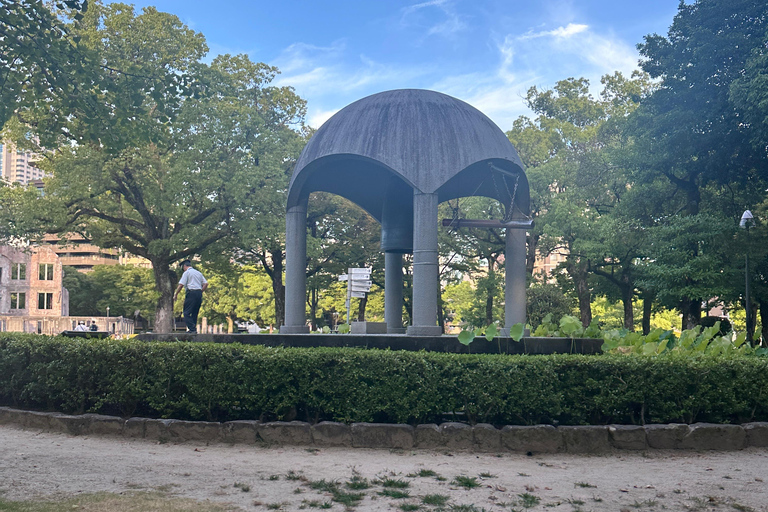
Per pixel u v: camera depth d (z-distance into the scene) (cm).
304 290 1093
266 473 598
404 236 1188
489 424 748
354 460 667
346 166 1211
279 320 3459
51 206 2619
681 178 2670
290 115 3494
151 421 779
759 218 2803
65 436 789
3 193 2733
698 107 2295
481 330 1120
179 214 2736
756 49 1966
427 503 499
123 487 528
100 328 4591
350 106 1067
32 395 894
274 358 775
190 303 1216
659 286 2356
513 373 757
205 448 726
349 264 3606
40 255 6438
